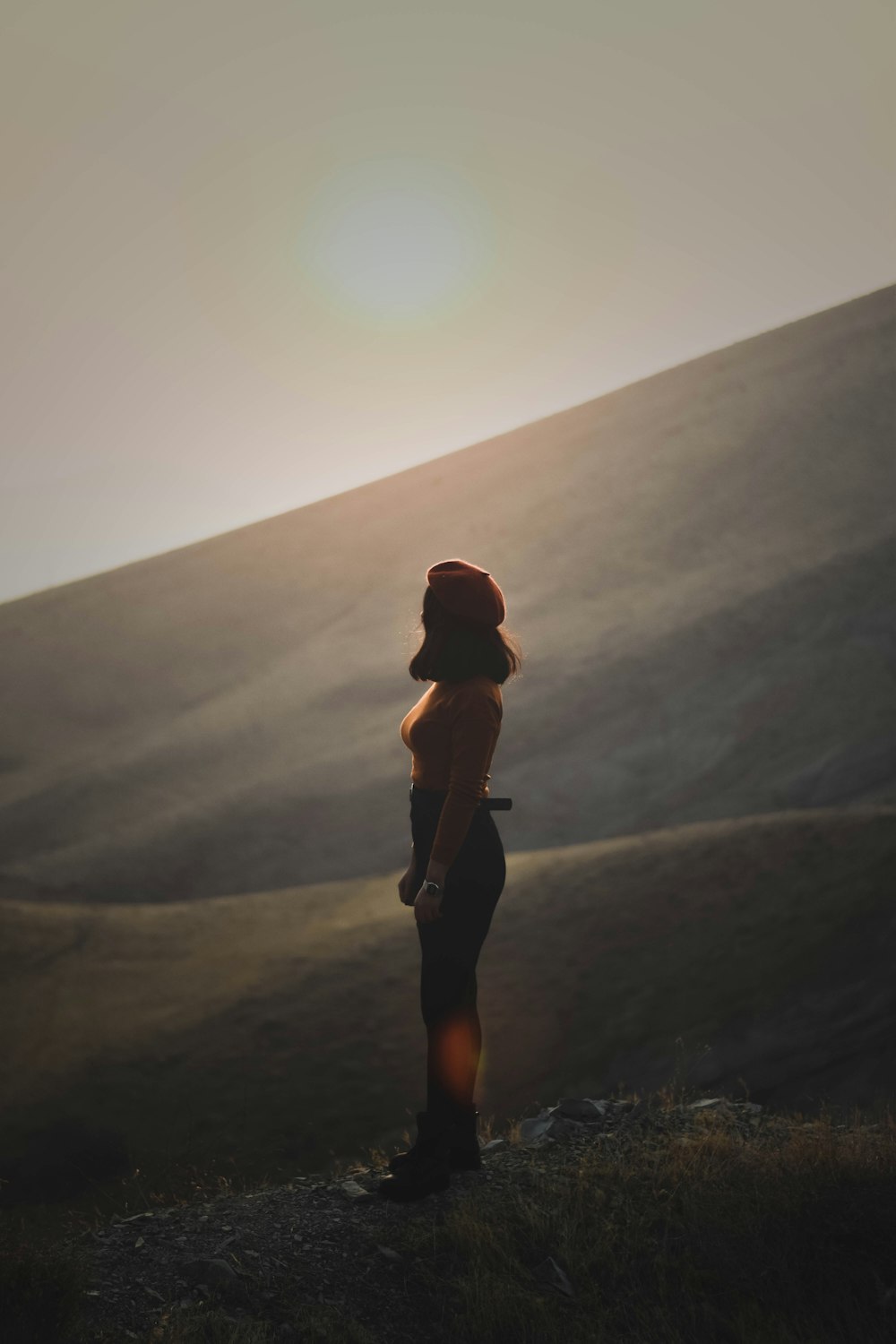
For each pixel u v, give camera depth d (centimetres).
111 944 3891
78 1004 3378
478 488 9075
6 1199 2095
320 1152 2319
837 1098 2192
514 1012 2909
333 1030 2956
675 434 8738
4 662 7800
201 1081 2761
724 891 3316
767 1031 2570
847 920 2981
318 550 8975
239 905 4262
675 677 5575
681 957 3014
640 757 5034
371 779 5544
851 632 5488
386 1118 2472
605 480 8406
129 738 6562
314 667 7162
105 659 7781
